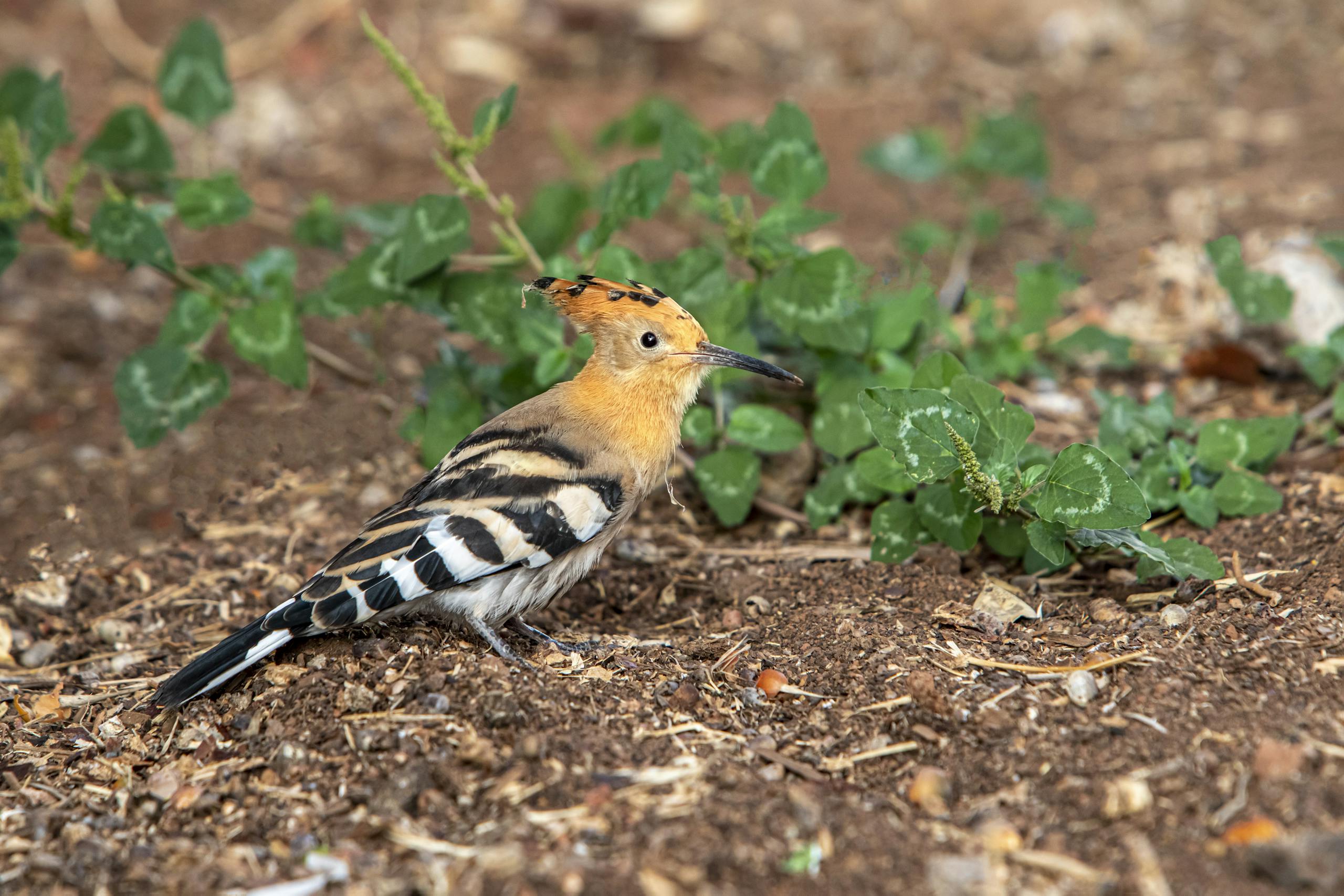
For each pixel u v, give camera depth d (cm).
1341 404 1084
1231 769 682
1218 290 1359
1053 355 1355
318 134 1831
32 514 1168
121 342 1466
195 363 1123
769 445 1055
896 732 760
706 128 1786
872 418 864
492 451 891
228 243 1619
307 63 1956
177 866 693
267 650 810
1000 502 866
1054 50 1955
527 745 732
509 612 887
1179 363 1318
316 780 746
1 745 838
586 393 941
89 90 1862
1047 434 1191
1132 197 1606
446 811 712
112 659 956
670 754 745
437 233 1071
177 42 1268
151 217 1094
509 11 2022
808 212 1081
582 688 807
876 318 1117
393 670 813
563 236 1473
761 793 702
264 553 1098
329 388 1357
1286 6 1986
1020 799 694
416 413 1182
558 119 1842
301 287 1503
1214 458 1016
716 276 1072
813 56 1972
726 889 632
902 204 1664
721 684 830
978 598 905
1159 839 648
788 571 1015
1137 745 715
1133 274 1458
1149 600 900
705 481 1075
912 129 1706
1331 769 671
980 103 1850
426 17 2027
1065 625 873
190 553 1102
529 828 682
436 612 876
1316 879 598
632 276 1056
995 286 1414
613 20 1991
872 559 967
